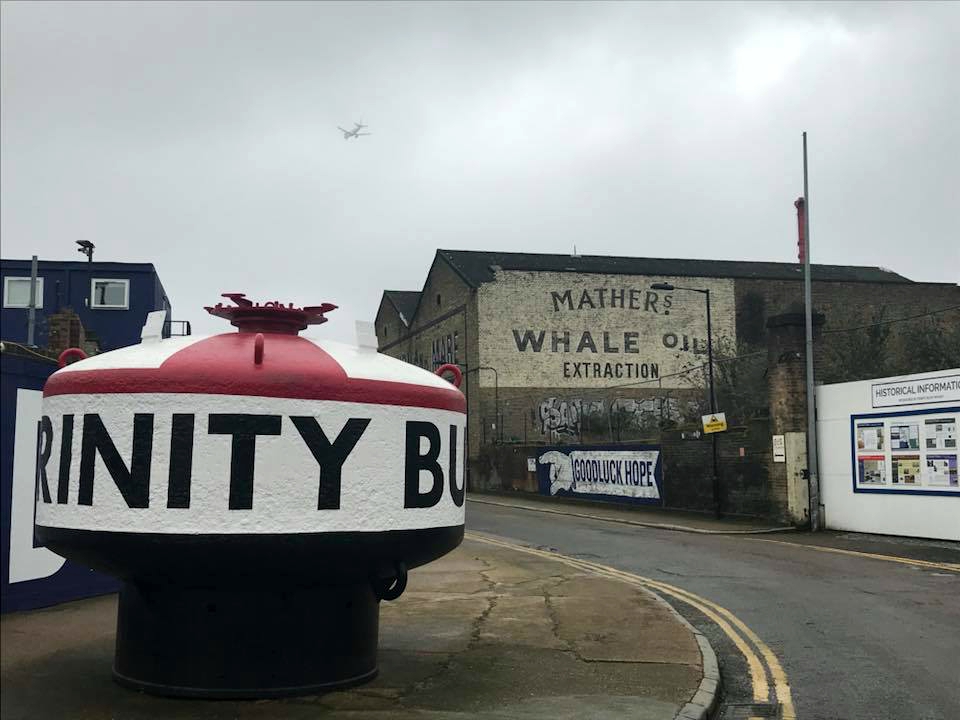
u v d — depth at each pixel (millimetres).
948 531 17297
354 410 5707
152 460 5418
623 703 6055
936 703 6484
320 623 5957
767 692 6844
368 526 5703
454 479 6375
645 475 27391
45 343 34750
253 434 5445
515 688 6418
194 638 5695
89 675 6184
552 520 24766
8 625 7973
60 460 5688
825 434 20531
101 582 9961
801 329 21203
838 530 20031
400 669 6910
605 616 9430
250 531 5387
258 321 6242
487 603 10266
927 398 17781
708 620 9758
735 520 22797
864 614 9961
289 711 5523
